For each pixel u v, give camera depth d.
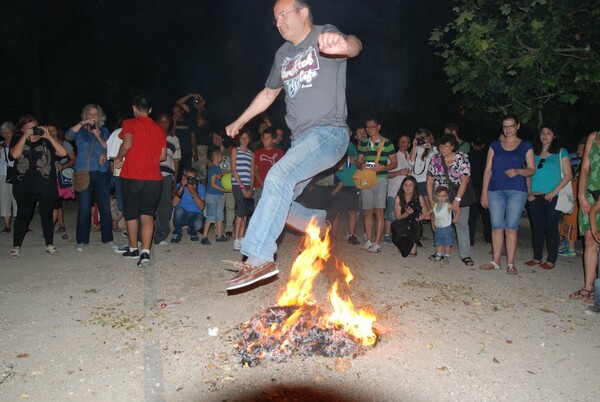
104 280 7.22
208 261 8.26
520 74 9.10
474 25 8.65
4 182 10.31
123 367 4.77
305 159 3.94
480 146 9.86
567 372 4.82
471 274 7.86
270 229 3.90
